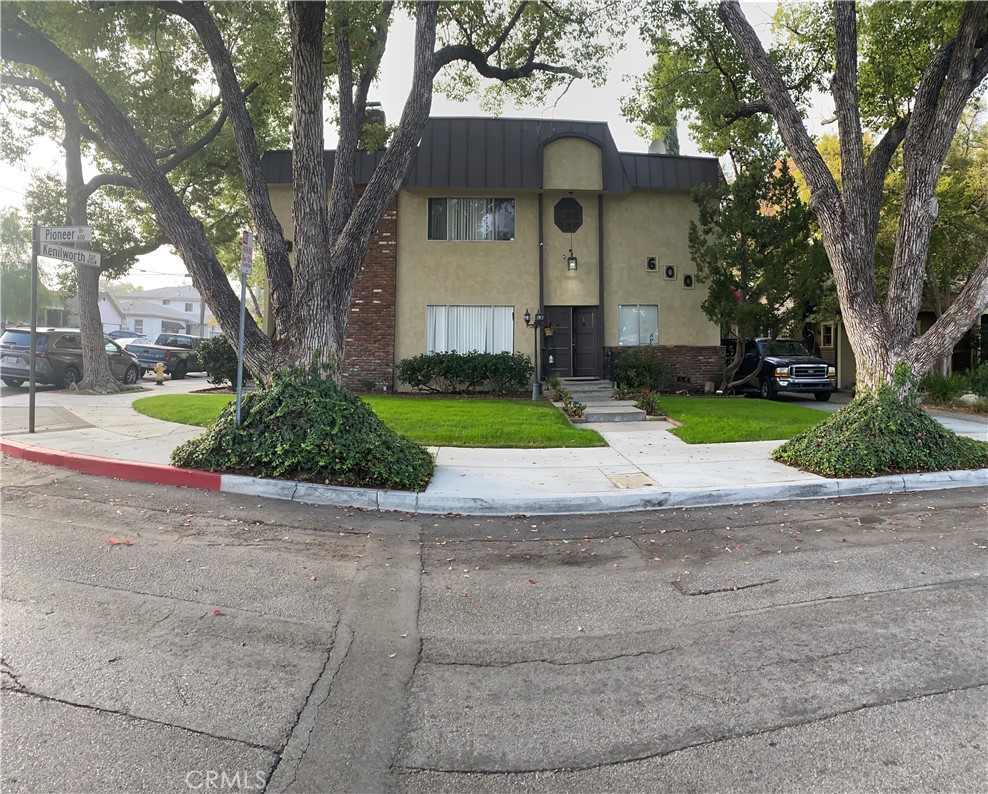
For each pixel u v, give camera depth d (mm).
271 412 7512
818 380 17031
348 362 16828
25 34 7230
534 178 16484
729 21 10070
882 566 4957
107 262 18344
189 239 8117
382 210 8602
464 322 17062
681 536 5840
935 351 8617
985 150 18109
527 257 17109
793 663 3443
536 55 13188
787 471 8102
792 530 5992
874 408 8461
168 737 2727
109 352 19062
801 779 2500
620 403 14188
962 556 5168
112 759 2564
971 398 15609
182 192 19312
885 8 12266
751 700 3082
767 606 4223
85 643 3539
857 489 7461
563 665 3443
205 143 16797
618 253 17438
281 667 3369
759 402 15141
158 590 4324
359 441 7242
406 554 5281
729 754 2664
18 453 8500
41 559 4805
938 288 18375
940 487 7691
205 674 3264
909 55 12664
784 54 14492
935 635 3756
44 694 3016
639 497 6875
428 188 16562
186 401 13602
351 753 2666
